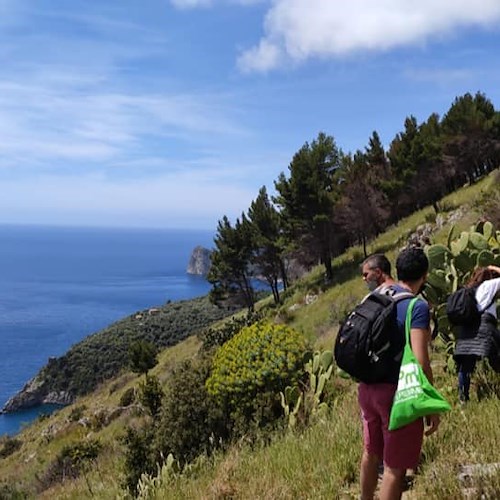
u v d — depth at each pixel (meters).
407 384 3.02
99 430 29.23
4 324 142.50
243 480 5.20
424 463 4.21
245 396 8.83
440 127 43.59
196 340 46.75
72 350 79.38
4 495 16.36
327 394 8.35
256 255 46.59
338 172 41.28
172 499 5.67
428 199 42.44
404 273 3.39
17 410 73.50
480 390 5.87
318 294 35.88
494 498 3.28
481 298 5.66
